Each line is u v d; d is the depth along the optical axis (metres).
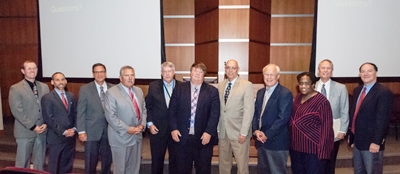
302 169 2.65
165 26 5.25
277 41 5.13
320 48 4.64
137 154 3.05
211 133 2.87
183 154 2.93
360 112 2.78
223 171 3.15
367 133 2.74
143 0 4.78
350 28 4.60
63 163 3.23
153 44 4.83
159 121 3.04
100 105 3.12
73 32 4.95
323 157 2.51
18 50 5.61
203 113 2.89
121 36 4.86
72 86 5.35
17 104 3.04
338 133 2.95
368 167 2.77
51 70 5.10
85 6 4.88
